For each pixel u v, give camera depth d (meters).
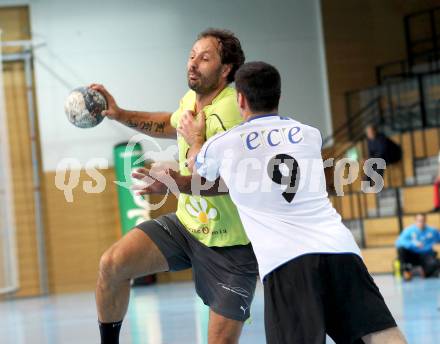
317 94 32.47
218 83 7.56
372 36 33.00
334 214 6.07
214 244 7.45
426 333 11.91
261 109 6.19
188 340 12.82
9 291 29.83
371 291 5.79
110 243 31.12
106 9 31.70
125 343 12.88
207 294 7.66
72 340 14.01
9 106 30.97
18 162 30.94
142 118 8.21
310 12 32.62
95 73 31.53
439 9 31.47
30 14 31.30
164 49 31.86
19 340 14.73
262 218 5.93
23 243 30.83
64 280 30.94
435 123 30.62
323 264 5.72
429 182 28.94
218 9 32.12
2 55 30.83
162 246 7.58
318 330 5.58
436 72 29.42
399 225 27.14
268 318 5.75
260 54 32.28
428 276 24.06
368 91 32.16
